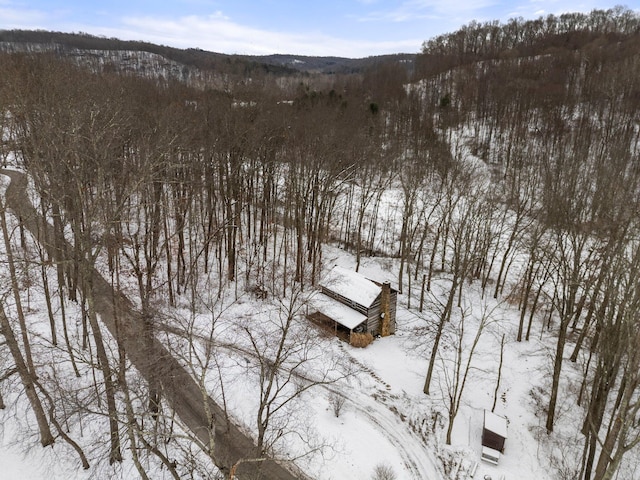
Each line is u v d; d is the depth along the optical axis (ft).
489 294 133.80
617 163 139.54
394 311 112.88
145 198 94.73
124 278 120.26
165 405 79.56
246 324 109.19
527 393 92.84
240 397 85.87
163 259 132.05
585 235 87.45
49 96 92.84
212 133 126.93
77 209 63.67
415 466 74.90
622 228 91.04
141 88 176.76
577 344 98.37
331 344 105.60
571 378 95.09
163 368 68.03
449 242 157.38
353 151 154.30
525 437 82.28
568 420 85.56
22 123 95.30
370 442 78.79
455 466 75.31
